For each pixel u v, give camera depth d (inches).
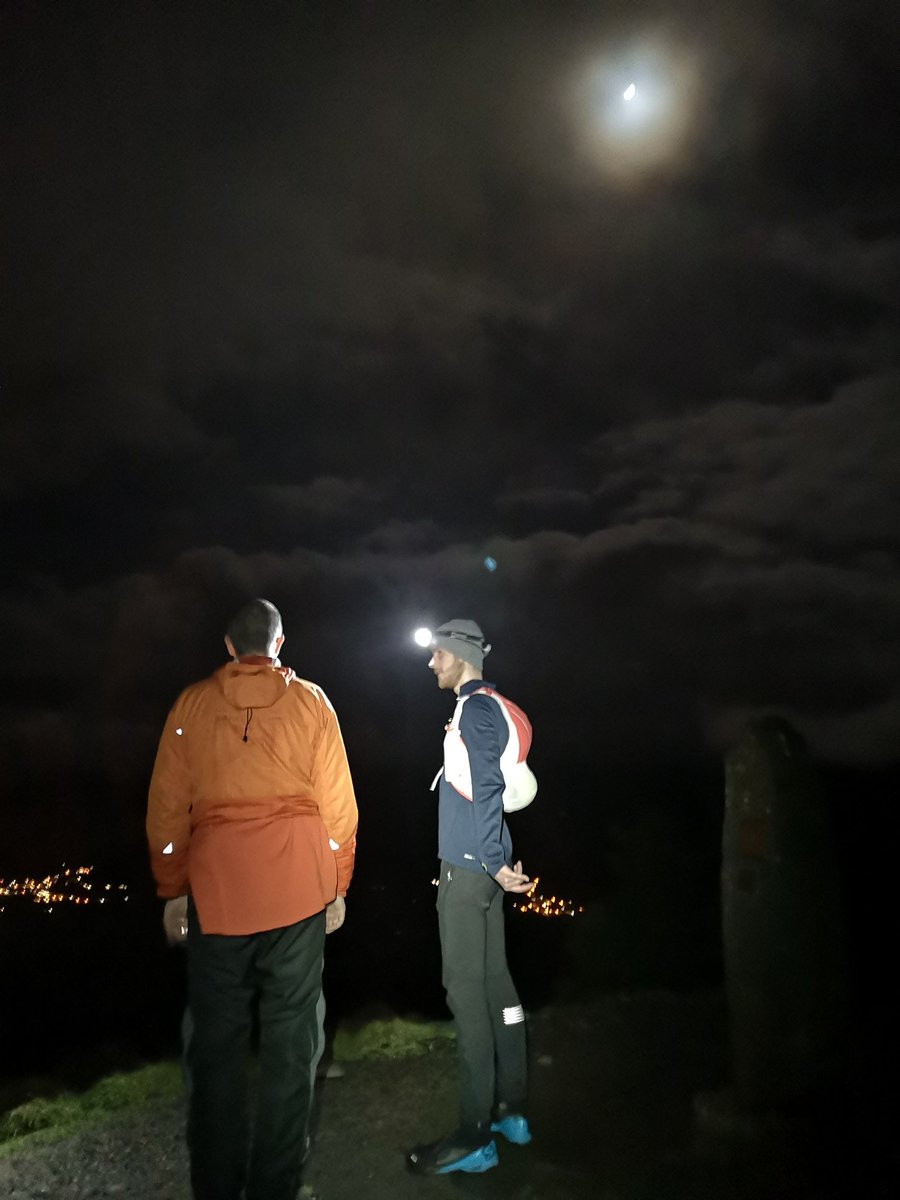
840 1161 139.8
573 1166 140.9
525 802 151.2
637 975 276.7
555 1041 202.5
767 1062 151.2
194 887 121.2
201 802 124.5
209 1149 116.9
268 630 135.8
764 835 154.8
